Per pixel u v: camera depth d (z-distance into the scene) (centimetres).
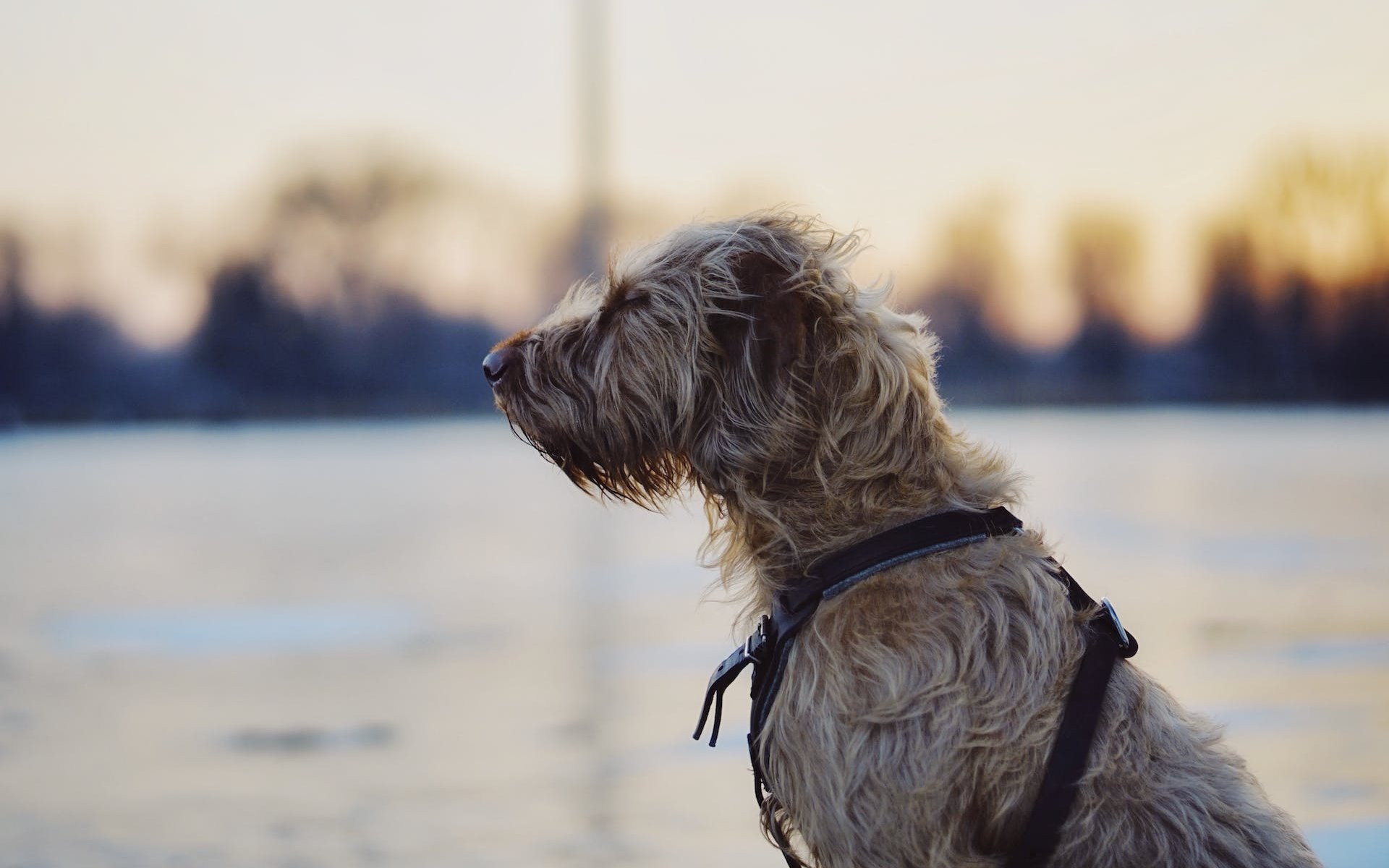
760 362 334
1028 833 279
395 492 2370
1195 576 1253
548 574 1348
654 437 353
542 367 369
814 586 315
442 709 788
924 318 360
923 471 329
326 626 1062
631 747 705
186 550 1553
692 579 1312
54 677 884
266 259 5747
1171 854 279
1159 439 3731
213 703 806
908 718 290
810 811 301
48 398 5506
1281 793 611
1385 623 1014
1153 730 296
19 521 1889
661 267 359
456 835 563
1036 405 5966
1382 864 512
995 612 301
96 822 587
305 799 618
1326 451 3206
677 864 532
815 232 359
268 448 3744
